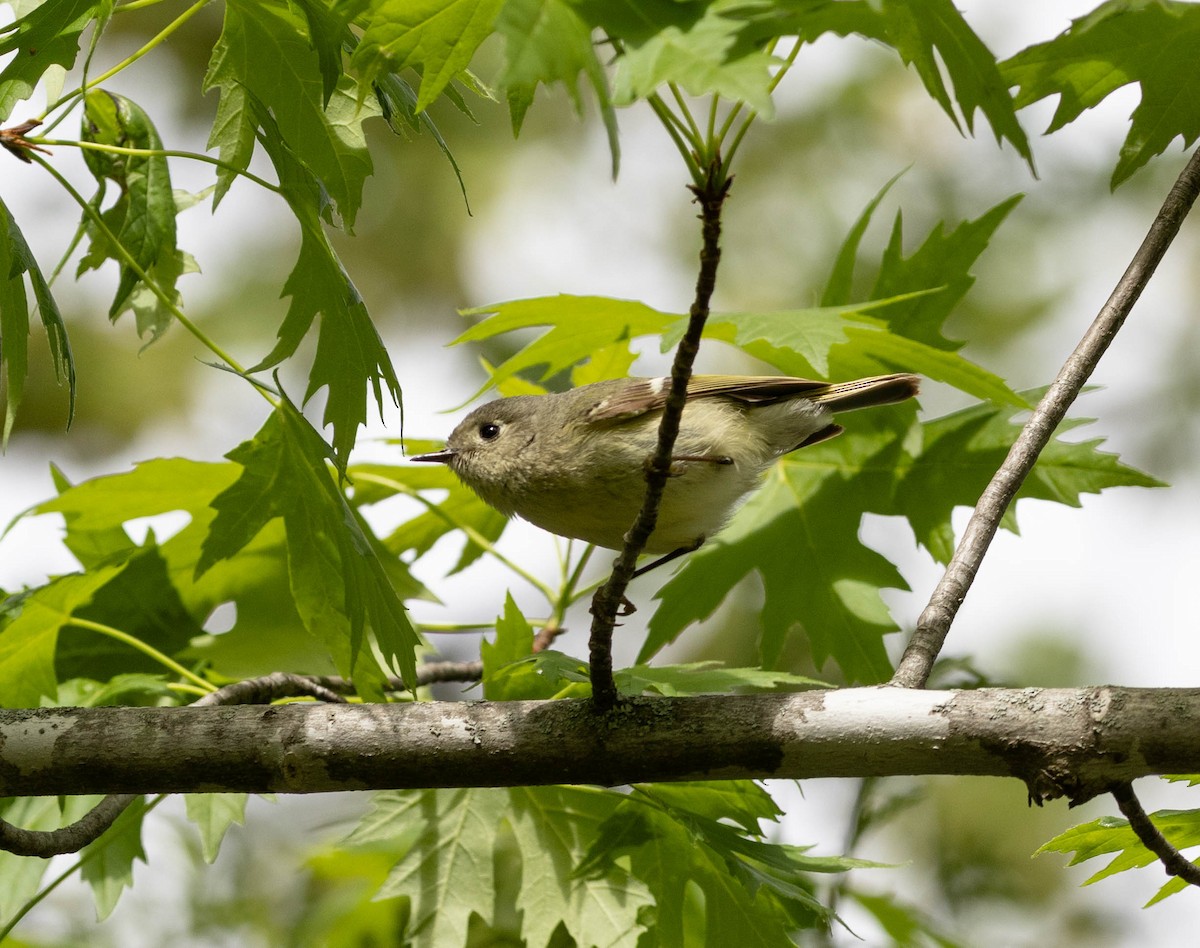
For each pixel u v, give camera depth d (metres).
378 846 10.85
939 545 9.40
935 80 5.38
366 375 7.29
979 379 8.73
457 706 6.69
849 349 9.42
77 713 6.66
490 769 6.53
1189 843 6.83
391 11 5.62
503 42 4.31
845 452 9.88
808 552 9.55
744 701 6.46
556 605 9.92
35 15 6.69
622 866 7.77
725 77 4.23
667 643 9.45
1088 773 5.89
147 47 6.96
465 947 7.68
